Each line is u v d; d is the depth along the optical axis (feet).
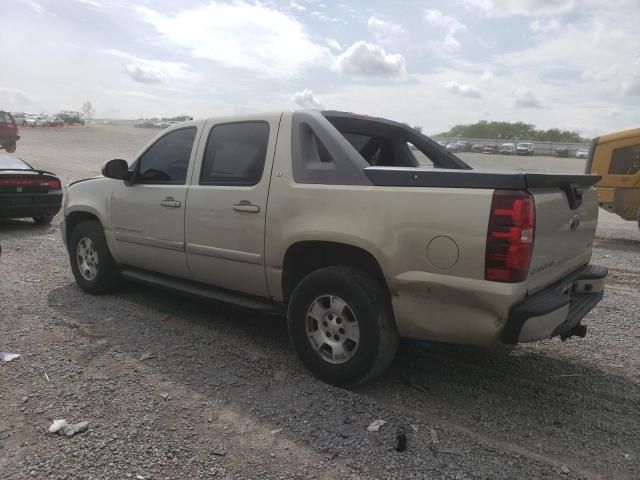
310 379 12.23
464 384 12.38
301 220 12.05
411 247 10.46
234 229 13.47
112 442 9.46
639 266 27.32
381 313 11.16
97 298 18.21
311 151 12.54
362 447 9.53
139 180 16.60
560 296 10.38
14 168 33.42
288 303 13.09
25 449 9.19
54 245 27.76
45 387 11.44
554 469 9.05
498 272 9.58
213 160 14.49
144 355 13.32
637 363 13.91
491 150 155.84
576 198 11.91
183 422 10.20
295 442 9.64
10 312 16.35
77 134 150.61
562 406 11.41
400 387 12.11
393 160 16.80
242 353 13.70
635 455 9.57
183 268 15.28
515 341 9.82
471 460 9.24
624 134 38.11
